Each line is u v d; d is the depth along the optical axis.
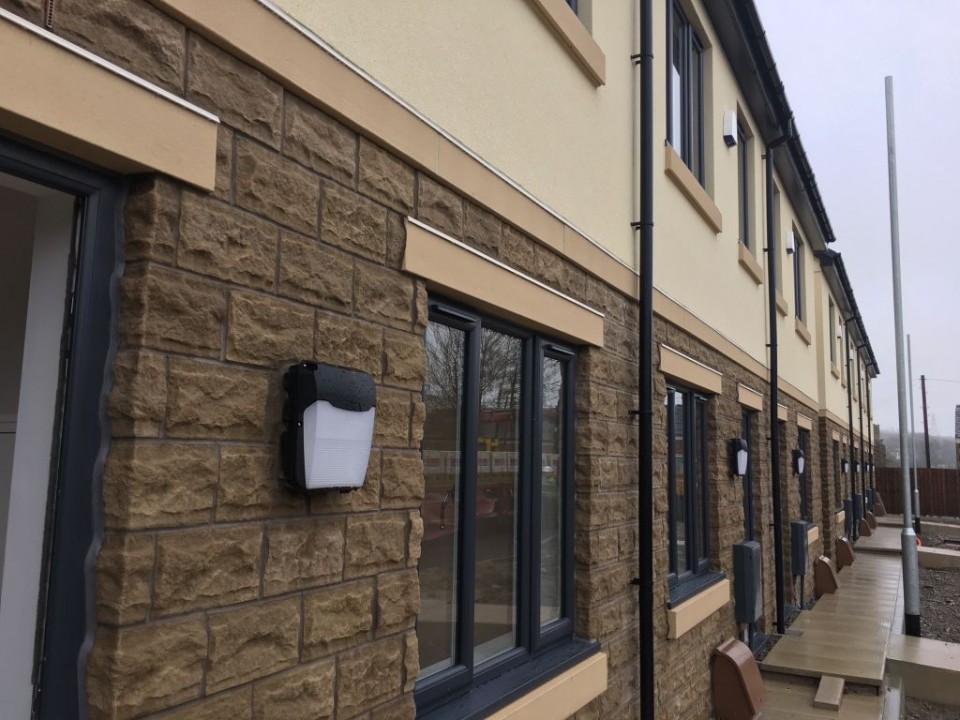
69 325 1.79
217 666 1.89
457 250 2.99
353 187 2.46
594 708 4.07
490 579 3.55
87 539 1.76
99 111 1.68
